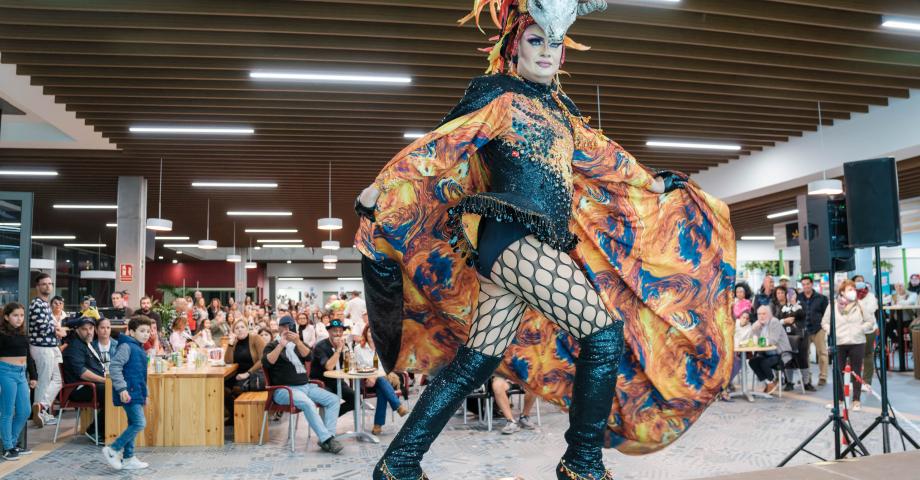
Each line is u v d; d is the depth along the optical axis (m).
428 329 1.98
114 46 6.89
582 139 1.92
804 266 5.51
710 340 2.18
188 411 6.80
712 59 7.33
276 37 6.76
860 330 7.96
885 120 9.20
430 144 1.59
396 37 6.61
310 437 7.16
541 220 1.60
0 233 6.46
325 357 7.64
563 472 1.67
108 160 11.82
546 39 1.67
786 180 11.16
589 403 1.65
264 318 13.93
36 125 10.45
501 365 2.04
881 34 6.94
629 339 2.08
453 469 5.60
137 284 13.00
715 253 2.22
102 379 7.10
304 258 33.41
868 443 6.10
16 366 6.28
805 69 7.99
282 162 12.05
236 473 5.62
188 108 8.91
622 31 6.68
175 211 17.77
